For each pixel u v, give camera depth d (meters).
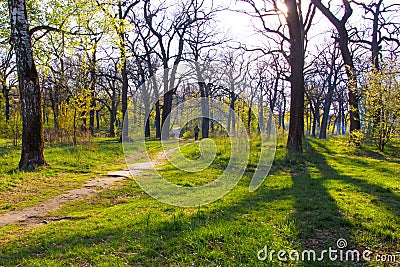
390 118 17.52
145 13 29.92
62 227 5.86
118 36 15.13
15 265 4.22
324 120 39.50
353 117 20.97
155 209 6.79
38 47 14.18
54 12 13.05
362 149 19.03
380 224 5.29
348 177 10.45
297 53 16.39
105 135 37.09
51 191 9.11
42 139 12.12
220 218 5.81
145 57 31.33
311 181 9.74
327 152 18.78
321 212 6.05
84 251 4.53
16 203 7.82
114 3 14.28
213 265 4.02
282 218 5.70
